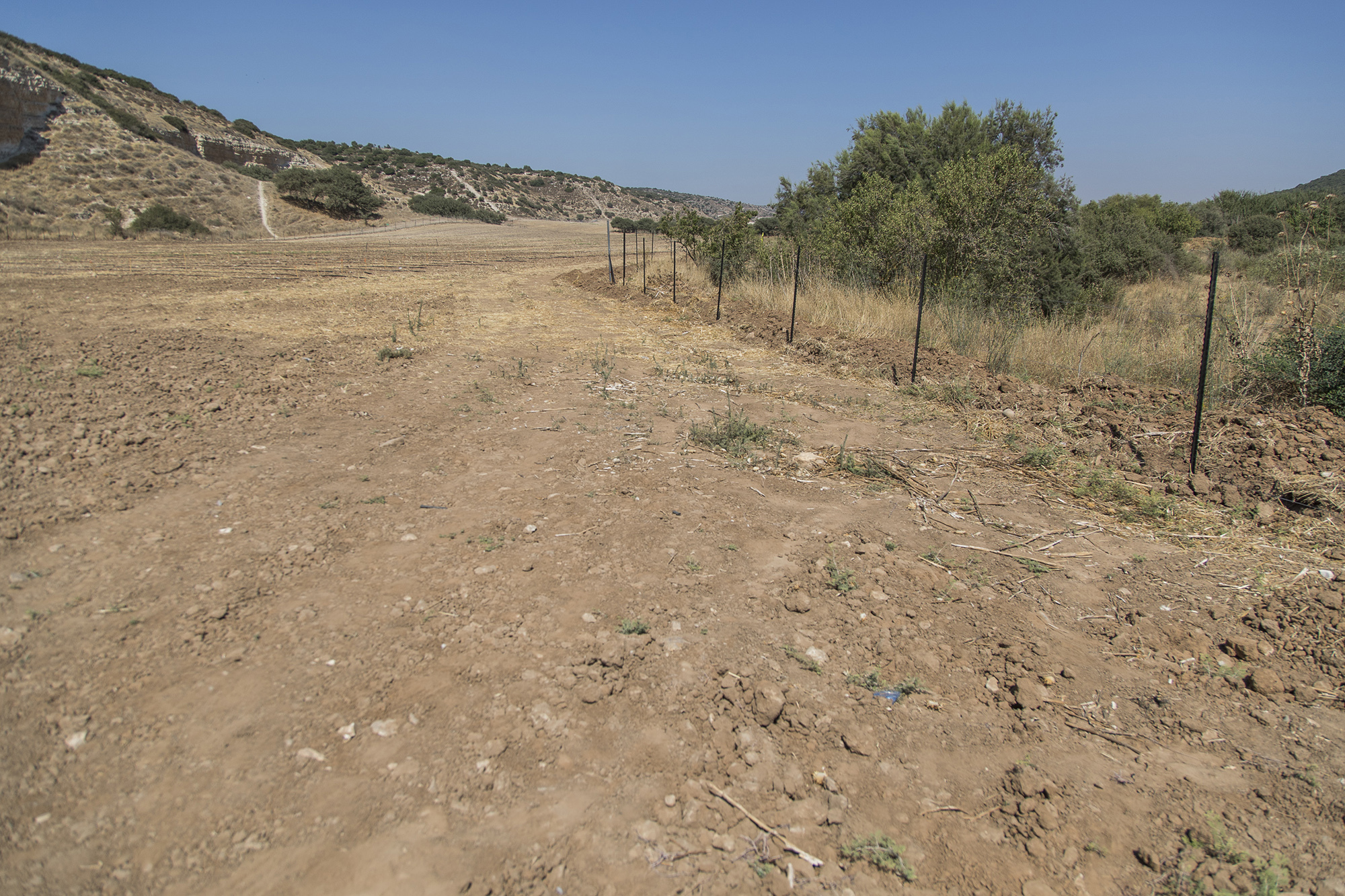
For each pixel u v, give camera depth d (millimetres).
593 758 2785
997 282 13977
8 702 2803
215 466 5289
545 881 2264
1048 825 2561
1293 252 11312
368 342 10633
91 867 2180
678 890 2262
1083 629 3773
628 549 4406
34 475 4766
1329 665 3424
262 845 2307
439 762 2699
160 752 2637
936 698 3236
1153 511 5215
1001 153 13781
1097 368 9625
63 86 52844
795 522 4938
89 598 3535
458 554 4254
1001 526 4988
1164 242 21469
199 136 67312
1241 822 2584
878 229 15414
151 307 12570
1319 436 6344
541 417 7230
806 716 3049
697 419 7363
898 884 2344
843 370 9805
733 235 19219
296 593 3729
